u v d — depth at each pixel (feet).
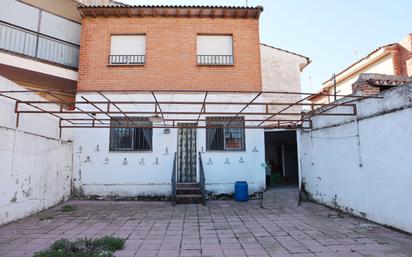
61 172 32.50
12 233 20.02
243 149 36.70
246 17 38.47
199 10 37.09
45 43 36.52
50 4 37.78
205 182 35.60
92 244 16.74
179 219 24.82
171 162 35.88
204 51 38.14
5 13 33.55
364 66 48.96
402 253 15.72
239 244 17.69
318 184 32.60
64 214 26.76
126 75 36.70
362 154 24.62
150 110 36.63
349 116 26.63
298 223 23.25
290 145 55.36
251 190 35.83
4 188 22.20
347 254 15.69
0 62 30.89
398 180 20.39
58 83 38.27
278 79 51.13
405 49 41.16
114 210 28.81
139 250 16.53
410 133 19.35
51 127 30.27
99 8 36.52
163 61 37.11
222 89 37.11
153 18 37.83
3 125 22.25
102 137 35.96
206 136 36.60
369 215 23.58
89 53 36.91
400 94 20.35
